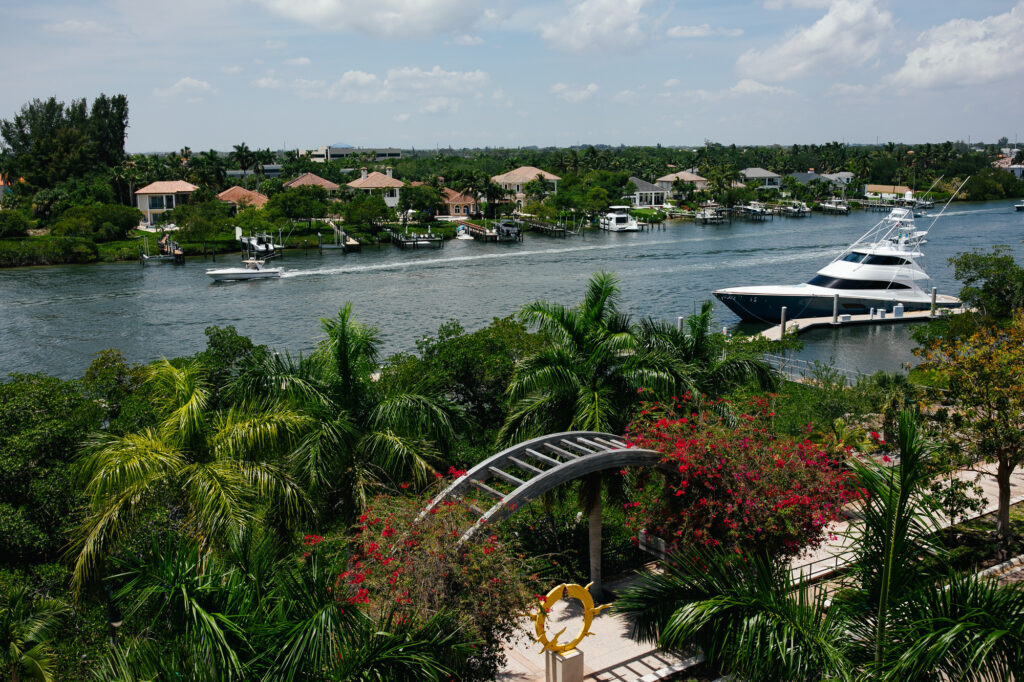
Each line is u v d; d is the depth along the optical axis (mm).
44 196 119188
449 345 27578
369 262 96188
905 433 8867
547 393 19641
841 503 15703
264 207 114062
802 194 178750
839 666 9609
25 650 13211
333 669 9469
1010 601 9086
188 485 14133
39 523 17625
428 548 12375
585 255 101438
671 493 16938
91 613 15023
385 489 17375
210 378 23312
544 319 20312
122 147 154000
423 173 189125
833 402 25719
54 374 48500
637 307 67438
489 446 23734
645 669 14930
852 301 58938
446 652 10578
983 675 8906
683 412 19219
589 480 17234
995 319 46031
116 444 14898
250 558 11562
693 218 151250
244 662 9656
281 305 69125
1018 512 22250
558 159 183125
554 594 13188
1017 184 189750
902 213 60594
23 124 150875
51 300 71875
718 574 11117
